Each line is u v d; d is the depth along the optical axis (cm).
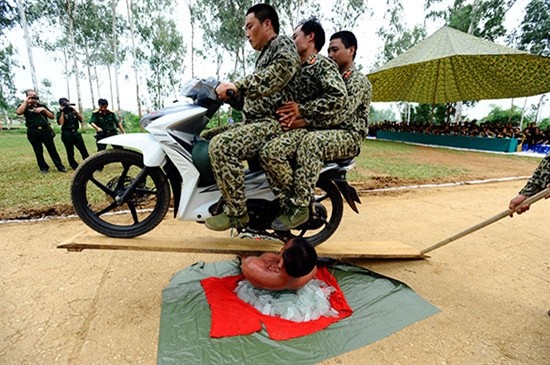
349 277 276
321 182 296
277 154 218
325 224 304
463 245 351
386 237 374
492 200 550
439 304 239
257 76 201
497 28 1938
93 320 208
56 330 198
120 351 182
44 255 299
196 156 227
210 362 175
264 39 221
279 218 235
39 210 425
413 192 600
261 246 273
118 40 3100
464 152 1425
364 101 254
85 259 294
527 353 189
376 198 550
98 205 451
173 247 247
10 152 1000
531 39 1969
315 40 240
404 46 2875
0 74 3978
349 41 268
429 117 2773
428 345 194
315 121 228
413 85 1594
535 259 320
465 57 1183
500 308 236
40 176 633
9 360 173
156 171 244
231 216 227
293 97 235
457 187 658
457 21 2084
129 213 427
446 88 1538
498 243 358
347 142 244
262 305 226
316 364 176
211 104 238
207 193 241
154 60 3566
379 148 1490
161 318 212
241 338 194
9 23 2098
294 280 231
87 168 237
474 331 209
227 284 254
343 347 190
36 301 227
